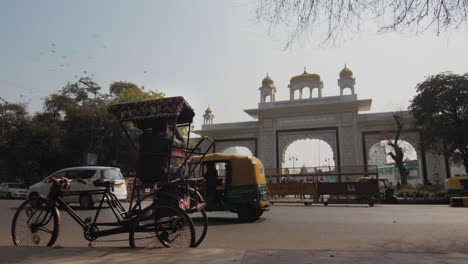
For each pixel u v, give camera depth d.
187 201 4.88
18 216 4.86
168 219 4.47
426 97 21.78
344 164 26.20
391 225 7.75
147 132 5.14
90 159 23.06
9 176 29.91
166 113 4.90
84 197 11.86
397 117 24.16
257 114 29.67
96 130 26.08
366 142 26.30
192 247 4.33
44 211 4.85
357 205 15.84
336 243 5.67
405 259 3.64
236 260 3.55
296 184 16.75
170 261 3.49
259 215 9.59
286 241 5.93
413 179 41.81
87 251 4.03
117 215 4.79
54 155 26.67
